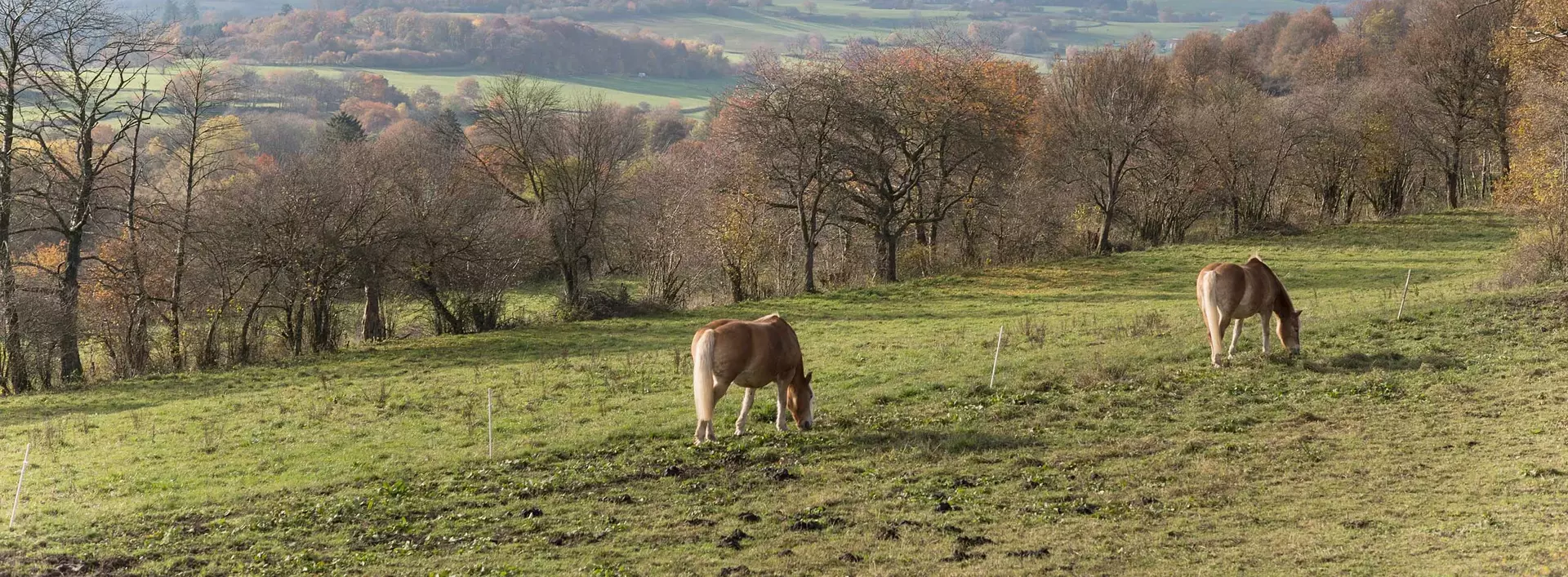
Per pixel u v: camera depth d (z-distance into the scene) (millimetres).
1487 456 15703
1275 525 13438
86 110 38781
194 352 39375
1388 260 51562
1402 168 68500
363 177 41969
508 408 24266
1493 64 61750
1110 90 59938
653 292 50969
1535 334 23203
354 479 17922
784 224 54875
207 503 16812
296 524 15375
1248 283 22453
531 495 16469
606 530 14414
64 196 38250
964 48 57188
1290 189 68438
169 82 41906
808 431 19234
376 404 25844
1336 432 17797
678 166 57469
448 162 50188
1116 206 64125
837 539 13570
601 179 52219
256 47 134250
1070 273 52656
